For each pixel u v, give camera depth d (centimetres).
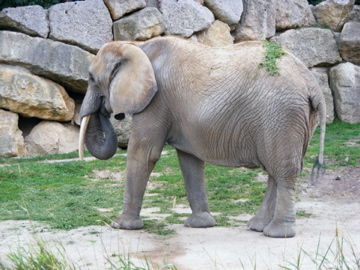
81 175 1683
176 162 1811
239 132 988
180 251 934
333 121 2516
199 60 1022
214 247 952
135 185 1076
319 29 2575
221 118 986
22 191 1443
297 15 2584
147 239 1012
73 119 2194
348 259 875
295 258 883
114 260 891
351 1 2623
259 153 989
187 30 2283
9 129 2012
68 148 2109
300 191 1456
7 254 870
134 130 1066
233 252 922
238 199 1385
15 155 2009
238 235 1029
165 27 2253
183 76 1023
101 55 1100
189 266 856
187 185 1112
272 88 964
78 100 2248
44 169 1698
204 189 1116
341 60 2594
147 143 1057
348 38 2558
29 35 2111
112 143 1157
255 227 1057
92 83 1127
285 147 970
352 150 1880
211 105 988
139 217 1091
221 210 1262
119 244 977
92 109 1127
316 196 1409
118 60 1070
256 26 2469
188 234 1043
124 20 2188
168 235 1039
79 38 2145
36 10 2111
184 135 1048
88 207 1269
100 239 1009
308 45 2552
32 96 2045
